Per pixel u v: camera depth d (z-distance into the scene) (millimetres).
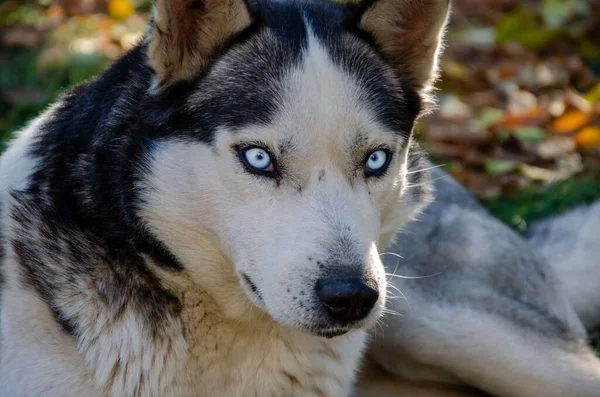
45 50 11031
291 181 4664
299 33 4902
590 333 7809
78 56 10750
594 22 13648
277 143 4621
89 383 4945
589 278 7820
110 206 4914
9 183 5453
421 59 5336
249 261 4645
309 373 5371
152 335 4957
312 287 4398
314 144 4633
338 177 4703
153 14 4758
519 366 6250
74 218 5008
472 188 9367
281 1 5215
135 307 4938
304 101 4648
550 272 7223
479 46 12867
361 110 4754
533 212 8977
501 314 6500
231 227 4703
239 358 5215
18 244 5105
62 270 4957
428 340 6359
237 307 5027
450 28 13609
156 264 4949
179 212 4812
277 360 5266
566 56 13000
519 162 9867
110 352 4926
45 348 4926
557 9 13570
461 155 9883
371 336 6480
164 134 4801
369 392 6645
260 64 4781
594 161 10000
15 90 10125
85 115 5227
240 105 4699
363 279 4398
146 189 4832
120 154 4902
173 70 4820
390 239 5566
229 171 4664
